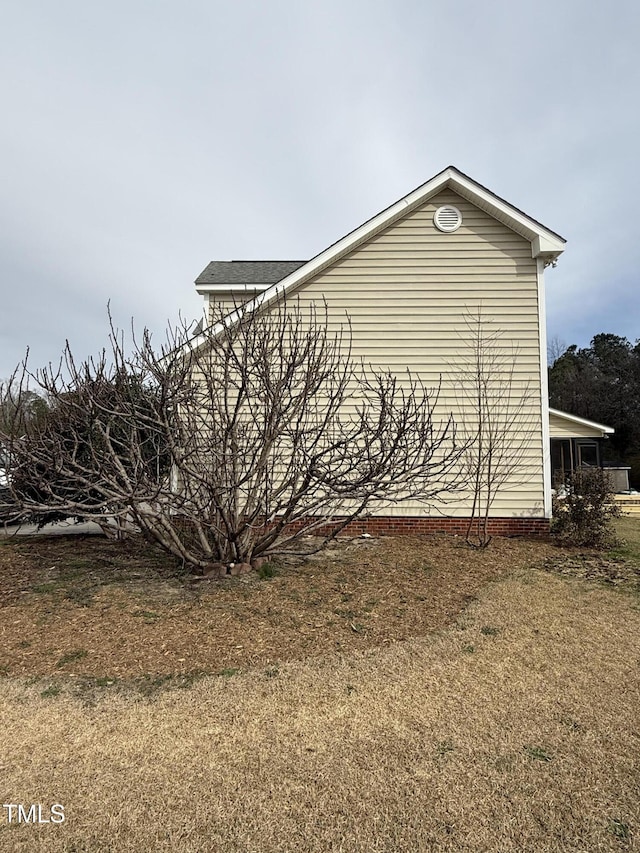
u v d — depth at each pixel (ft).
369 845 7.86
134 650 14.60
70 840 7.98
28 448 18.28
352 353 31.22
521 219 30.07
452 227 31.27
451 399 30.83
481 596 19.54
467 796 8.86
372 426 26.73
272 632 15.85
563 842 7.90
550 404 132.87
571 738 10.54
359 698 12.14
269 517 21.01
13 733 10.78
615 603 18.83
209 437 19.71
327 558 24.72
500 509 30.32
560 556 25.89
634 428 115.24
